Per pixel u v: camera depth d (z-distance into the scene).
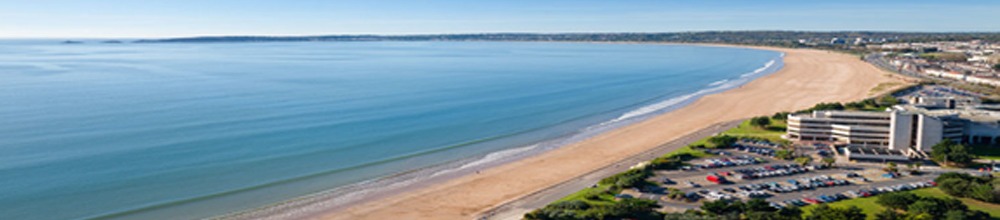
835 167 119.62
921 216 83.88
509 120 184.00
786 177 112.62
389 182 115.94
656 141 150.12
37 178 114.00
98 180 113.38
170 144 142.62
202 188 110.00
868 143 141.38
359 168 125.69
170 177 116.25
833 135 145.00
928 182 108.12
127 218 95.12
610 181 108.38
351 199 105.44
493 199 104.31
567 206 93.12
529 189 109.69
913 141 134.50
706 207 90.19
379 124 173.25
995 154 131.50
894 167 116.94
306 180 116.50
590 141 152.75
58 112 186.38
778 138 148.50
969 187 97.19
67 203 100.94
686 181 109.31
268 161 129.50
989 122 142.00
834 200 97.94
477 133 163.38
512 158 135.38
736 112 195.12
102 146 139.25
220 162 127.69
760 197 99.81
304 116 184.25
